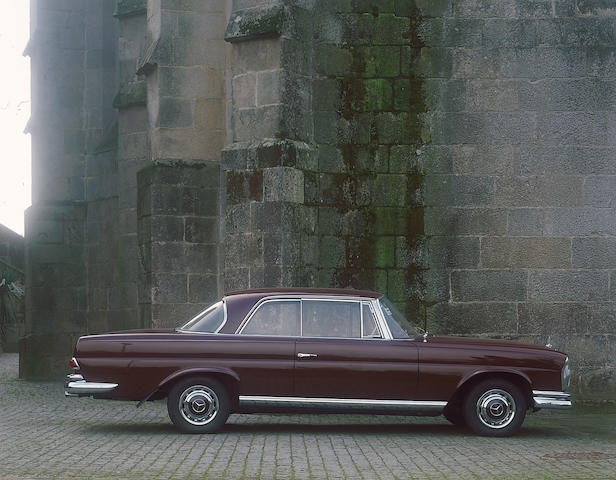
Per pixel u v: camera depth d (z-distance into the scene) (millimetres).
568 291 16078
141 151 21125
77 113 24016
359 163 16125
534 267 16094
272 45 15688
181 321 16891
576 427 13125
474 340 11688
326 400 11312
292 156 15438
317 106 16125
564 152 16156
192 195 17094
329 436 11414
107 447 10250
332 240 15992
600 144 16172
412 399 11359
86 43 24078
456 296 16062
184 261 16984
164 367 11250
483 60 16234
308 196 15773
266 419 13445
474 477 8562
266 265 15367
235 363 11281
